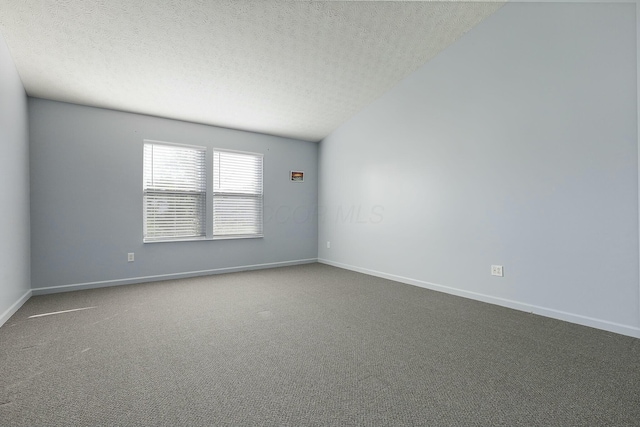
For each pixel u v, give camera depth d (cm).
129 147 404
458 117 348
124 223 401
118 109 397
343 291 373
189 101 394
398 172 422
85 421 137
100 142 386
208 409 146
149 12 260
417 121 395
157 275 426
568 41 262
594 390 162
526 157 291
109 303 321
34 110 349
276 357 202
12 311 280
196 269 456
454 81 351
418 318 277
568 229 265
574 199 261
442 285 369
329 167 550
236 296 350
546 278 280
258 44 313
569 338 230
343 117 494
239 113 441
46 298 337
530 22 287
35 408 146
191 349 213
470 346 218
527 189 291
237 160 498
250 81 370
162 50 302
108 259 391
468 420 138
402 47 350
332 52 341
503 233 310
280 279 438
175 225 441
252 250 508
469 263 341
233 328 253
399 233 423
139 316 282
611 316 243
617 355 202
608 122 242
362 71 384
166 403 151
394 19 308
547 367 187
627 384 168
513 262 303
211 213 468
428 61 378
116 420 138
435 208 376
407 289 382
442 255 369
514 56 298
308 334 241
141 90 359
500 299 313
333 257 545
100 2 246
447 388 165
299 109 453
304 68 361
